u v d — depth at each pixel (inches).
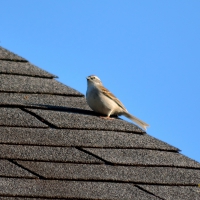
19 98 529.7
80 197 390.9
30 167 417.1
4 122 470.9
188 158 486.9
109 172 431.8
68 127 483.5
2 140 443.2
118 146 468.8
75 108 544.4
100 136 482.3
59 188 398.9
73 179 412.5
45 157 432.5
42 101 536.1
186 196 424.5
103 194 401.1
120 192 408.8
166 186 434.3
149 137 508.4
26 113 498.6
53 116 501.7
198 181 448.8
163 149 487.2
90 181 416.5
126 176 431.2
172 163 466.0
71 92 574.2
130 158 457.1
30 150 438.6
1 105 505.4
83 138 470.9
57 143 454.6
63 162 431.8
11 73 564.4
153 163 455.2
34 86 556.4
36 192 387.5
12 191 382.9
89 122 505.4
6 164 415.2
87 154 449.4
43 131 469.1
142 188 422.6
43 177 407.2
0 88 535.5
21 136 454.9
